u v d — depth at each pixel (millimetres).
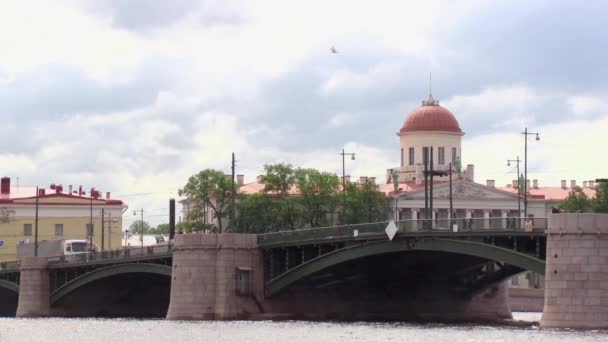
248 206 175875
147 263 125562
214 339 91625
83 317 139125
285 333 96000
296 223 178125
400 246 101312
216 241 115062
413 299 121250
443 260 109312
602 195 170375
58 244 164750
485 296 124188
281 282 113250
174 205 152625
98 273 133500
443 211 197500
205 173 181750
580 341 77750
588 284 86062
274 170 180750
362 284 118312
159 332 100312
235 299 114500
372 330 99062
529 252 94500
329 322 111250
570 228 86688
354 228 105938
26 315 142625
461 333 94125
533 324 110375
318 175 180375
